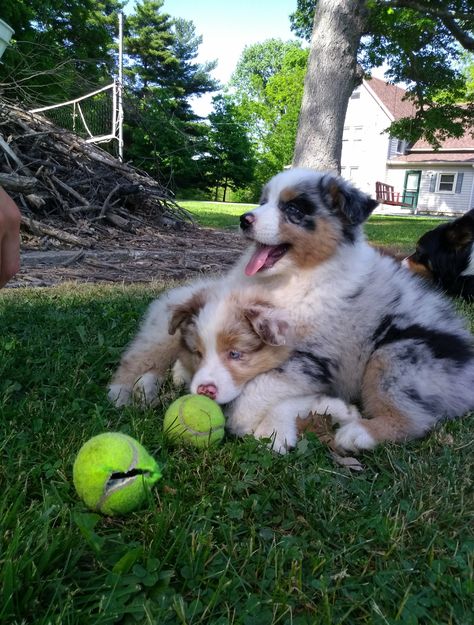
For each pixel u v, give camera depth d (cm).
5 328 82
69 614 30
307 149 234
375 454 52
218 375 58
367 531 40
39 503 40
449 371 59
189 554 35
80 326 80
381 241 254
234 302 63
